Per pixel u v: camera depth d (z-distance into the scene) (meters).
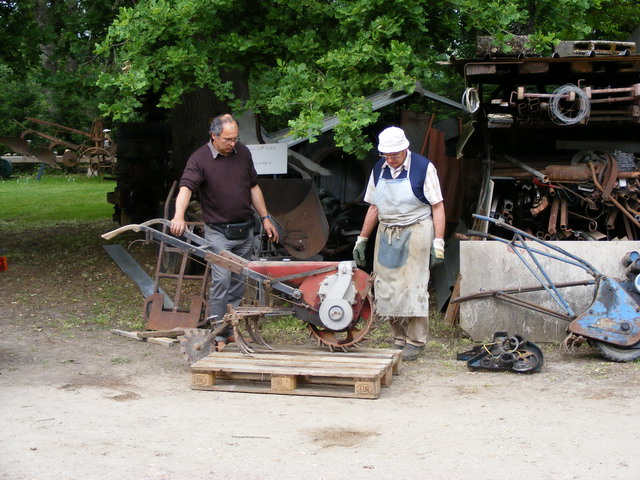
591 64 8.23
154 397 5.75
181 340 6.43
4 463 4.39
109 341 7.56
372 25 8.09
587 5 9.16
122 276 10.73
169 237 6.45
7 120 30.30
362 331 6.45
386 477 4.16
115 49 9.01
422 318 6.80
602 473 4.19
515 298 7.40
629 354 6.70
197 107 12.43
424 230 6.64
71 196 23.78
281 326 7.97
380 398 5.71
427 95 12.77
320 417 5.25
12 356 6.93
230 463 4.39
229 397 5.76
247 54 8.82
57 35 12.26
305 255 9.17
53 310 8.90
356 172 13.14
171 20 8.34
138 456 4.50
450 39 9.41
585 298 7.43
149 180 15.77
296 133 7.60
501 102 8.34
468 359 6.82
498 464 4.34
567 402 5.55
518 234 7.08
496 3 8.45
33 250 12.77
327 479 4.14
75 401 5.61
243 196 6.93
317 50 8.49
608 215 8.51
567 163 8.94
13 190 25.88
